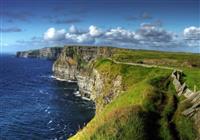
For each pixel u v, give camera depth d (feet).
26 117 416.05
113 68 399.24
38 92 642.63
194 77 226.58
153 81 229.86
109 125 168.76
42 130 355.36
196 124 166.81
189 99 186.09
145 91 203.00
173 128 167.63
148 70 338.95
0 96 581.94
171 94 201.46
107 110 217.56
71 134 342.23
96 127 175.42
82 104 511.81
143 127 163.02
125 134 159.74
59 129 361.10
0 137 327.26
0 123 382.83
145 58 526.57
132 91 220.43
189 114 173.88
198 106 175.42
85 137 176.35
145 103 188.14
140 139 156.35
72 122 392.68
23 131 350.64
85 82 587.68
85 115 431.84
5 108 471.21
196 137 160.04
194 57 589.73
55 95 604.90
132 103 198.08
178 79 224.53
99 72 438.40
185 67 325.62
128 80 332.19
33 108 474.90
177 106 185.78
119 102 215.10
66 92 647.15
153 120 173.06
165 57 562.66
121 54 609.83
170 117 176.45
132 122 165.99
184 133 163.73
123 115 173.06
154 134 162.09
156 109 183.52
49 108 476.13
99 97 407.23
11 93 623.77
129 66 378.73
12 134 338.75
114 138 158.81
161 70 318.65
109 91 363.56
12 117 415.03
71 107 485.97
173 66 344.90
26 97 576.61
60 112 448.24
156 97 195.42
